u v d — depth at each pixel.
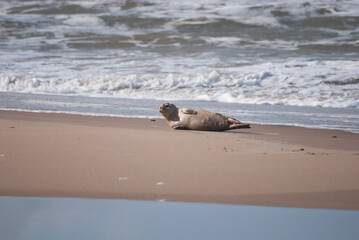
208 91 50.00
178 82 52.78
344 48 72.19
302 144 24.31
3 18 90.06
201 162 17.36
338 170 16.58
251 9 92.56
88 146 19.66
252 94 48.16
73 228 10.10
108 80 53.38
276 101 44.91
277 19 88.19
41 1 99.81
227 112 38.84
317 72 55.44
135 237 9.61
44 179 14.34
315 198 13.15
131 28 85.75
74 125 27.22
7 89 51.31
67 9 95.88
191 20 88.44
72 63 63.03
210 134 26.59
